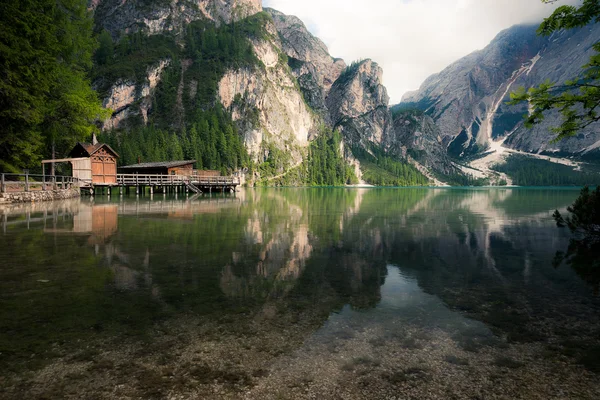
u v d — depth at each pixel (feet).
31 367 11.27
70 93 94.68
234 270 24.18
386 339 13.62
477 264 27.17
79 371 11.08
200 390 10.12
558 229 48.67
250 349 12.64
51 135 94.94
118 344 12.91
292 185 572.51
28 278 21.36
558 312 16.81
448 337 13.89
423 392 10.11
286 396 9.84
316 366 11.51
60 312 15.97
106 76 514.27
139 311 16.24
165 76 560.61
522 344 13.34
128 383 10.44
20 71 70.59
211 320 15.30
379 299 18.51
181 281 21.29
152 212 64.03
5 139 72.90
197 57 623.36
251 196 151.43
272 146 605.73
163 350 12.50
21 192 72.38
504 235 42.91
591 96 23.66
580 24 23.29
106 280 21.17
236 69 630.74
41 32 76.64
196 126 478.59
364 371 11.25
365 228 47.98
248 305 17.29
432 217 65.41
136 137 385.50
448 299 18.60
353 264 26.66
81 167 119.34
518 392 10.19
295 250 31.71
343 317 15.88
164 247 31.91
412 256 29.94
